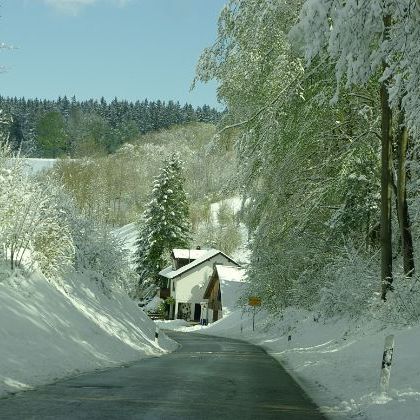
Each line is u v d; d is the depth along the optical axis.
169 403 10.55
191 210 125.88
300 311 42.03
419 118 10.80
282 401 11.88
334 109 24.11
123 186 149.38
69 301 23.17
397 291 20.77
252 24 21.28
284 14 20.61
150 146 187.25
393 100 11.18
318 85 22.88
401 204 22.78
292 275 38.34
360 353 18.41
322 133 24.70
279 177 24.33
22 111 182.75
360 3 9.59
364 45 10.15
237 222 27.17
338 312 31.42
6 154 21.94
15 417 8.53
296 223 28.97
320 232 31.88
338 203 28.94
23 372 13.40
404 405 9.99
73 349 18.55
